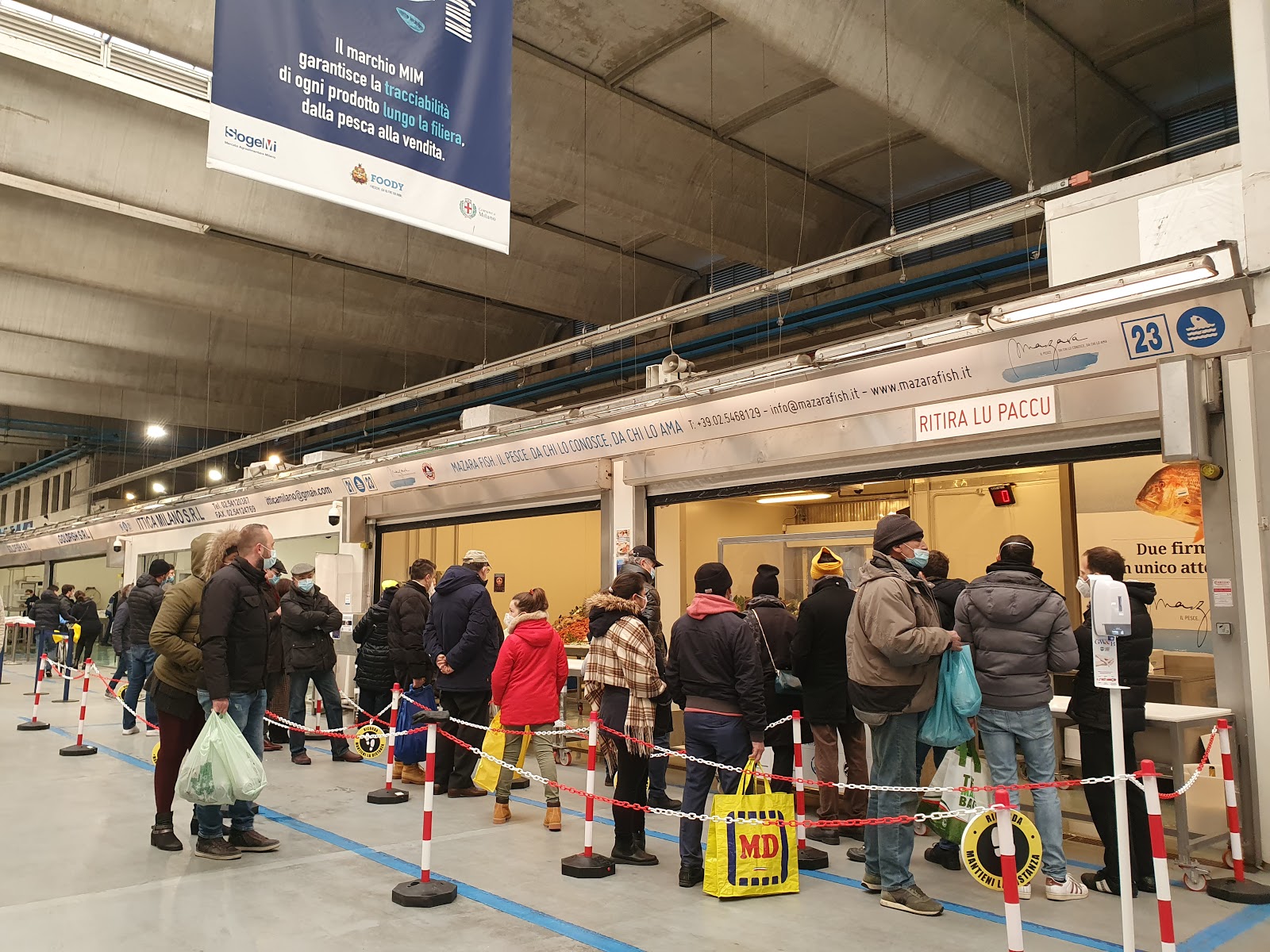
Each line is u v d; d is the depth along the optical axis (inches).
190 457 716.0
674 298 641.6
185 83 319.9
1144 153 437.1
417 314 652.7
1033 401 237.8
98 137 395.2
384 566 501.7
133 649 389.4
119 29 299.3
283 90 179.9
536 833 231.6
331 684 339.6
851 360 276.1
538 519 483.2
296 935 159.0
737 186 475.5
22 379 800.9
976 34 353.4
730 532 355.6
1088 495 283.6
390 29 197.9
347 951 152.0
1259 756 199.0
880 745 177.8
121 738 374.3
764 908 173.6
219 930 161.5
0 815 246.2
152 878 190.7
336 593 493.0
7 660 824.3
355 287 615.2
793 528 366.0
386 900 177.3
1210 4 354.0
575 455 375.6
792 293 553.0
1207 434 208.8
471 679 274.4
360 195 189.5
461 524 458.9
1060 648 179.5
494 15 218.1
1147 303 216.8
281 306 591.2
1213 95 414.9
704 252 603.5
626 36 375.2
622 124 419.8
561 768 320.2
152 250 534.6
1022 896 178.4
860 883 189.5
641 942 156.2
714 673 188.5
